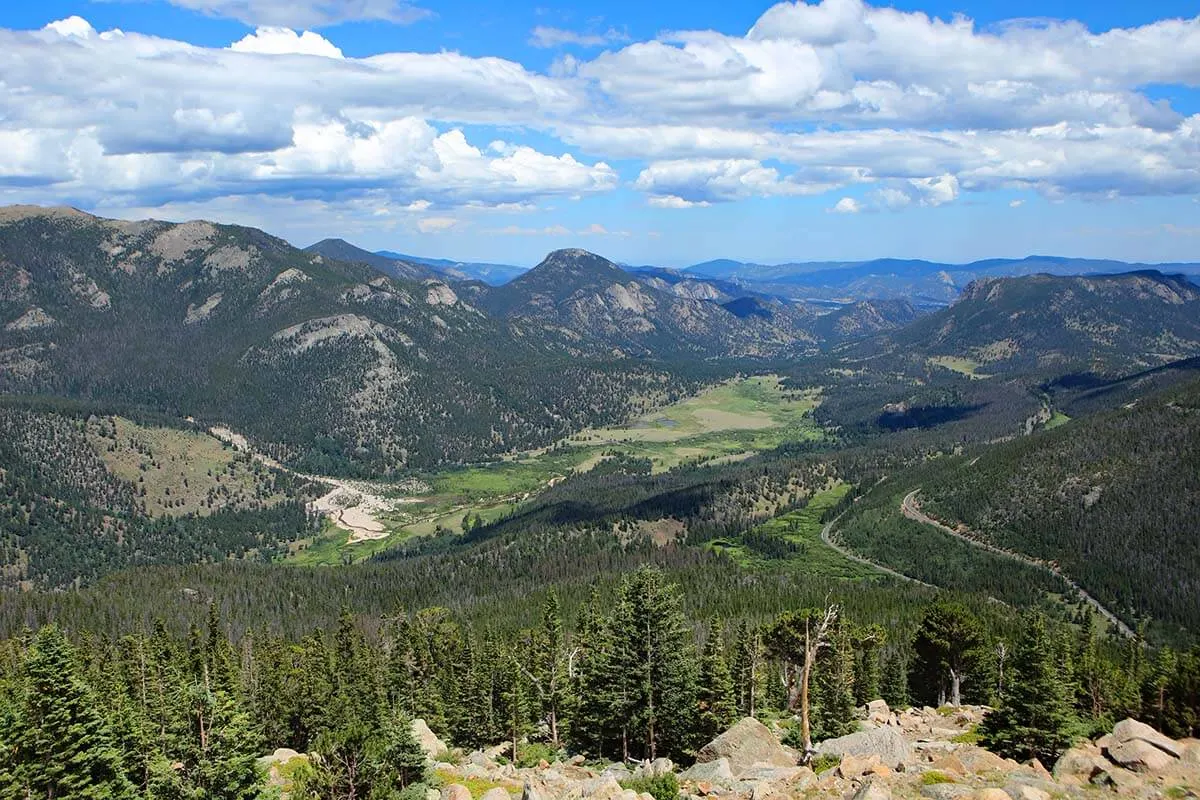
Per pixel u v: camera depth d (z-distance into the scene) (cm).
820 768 4284
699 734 6197
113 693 8562
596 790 3712
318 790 3603
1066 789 3222
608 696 5984
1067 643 8488
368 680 9656
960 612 8850
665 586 6138
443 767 5134
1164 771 3297
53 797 4416
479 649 9550
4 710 4562
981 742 5316
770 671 9681
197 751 3738
